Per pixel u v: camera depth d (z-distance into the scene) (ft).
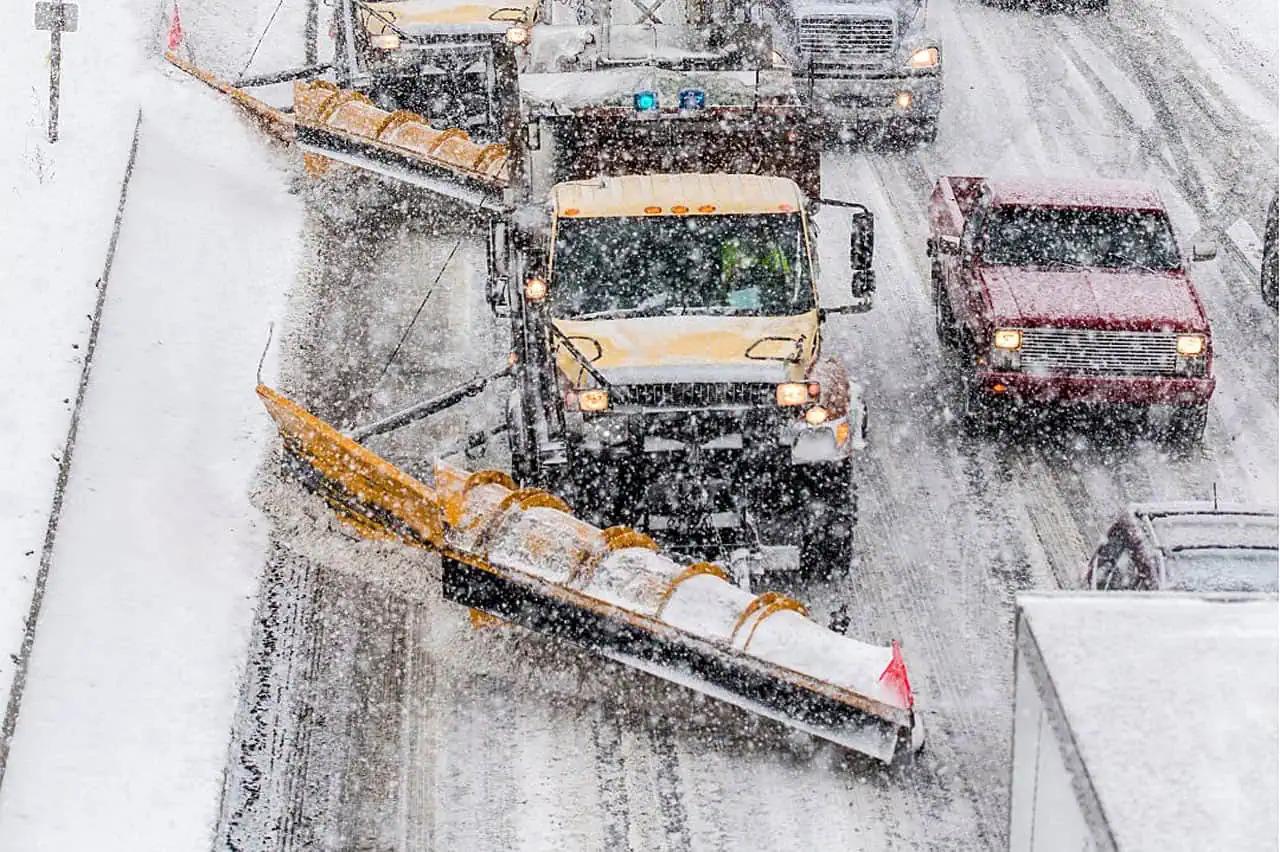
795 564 103.09
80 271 136.26
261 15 226.17
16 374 120.57
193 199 159.02
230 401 126.21
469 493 93.97
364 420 126.31
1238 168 177.06
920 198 170.91
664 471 100.99
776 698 87.25
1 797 85.30
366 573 100.83
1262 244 160.25
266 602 104.47
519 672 96.32
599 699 95.55
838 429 100.94
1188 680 58.18
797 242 107.86
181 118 171.83
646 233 107.86
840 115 181.06
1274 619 61.46
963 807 87.40
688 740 93.20
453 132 155.53
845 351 141.28
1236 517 92.43
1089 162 178.19
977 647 101.14
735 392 99.81
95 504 110.01
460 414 127.75
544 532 91.30
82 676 94.84
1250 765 54.29
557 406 102.83
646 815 87.45
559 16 171.83
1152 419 122.42
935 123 183.52
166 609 101.55
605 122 115.96
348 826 86.79
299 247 155.12
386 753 92.22
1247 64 208.95
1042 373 121.60
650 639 88.48
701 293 106.52
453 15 174.91
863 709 85.87
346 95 161.17
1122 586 92.84
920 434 127.75
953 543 112.68
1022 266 128.67
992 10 231.91
